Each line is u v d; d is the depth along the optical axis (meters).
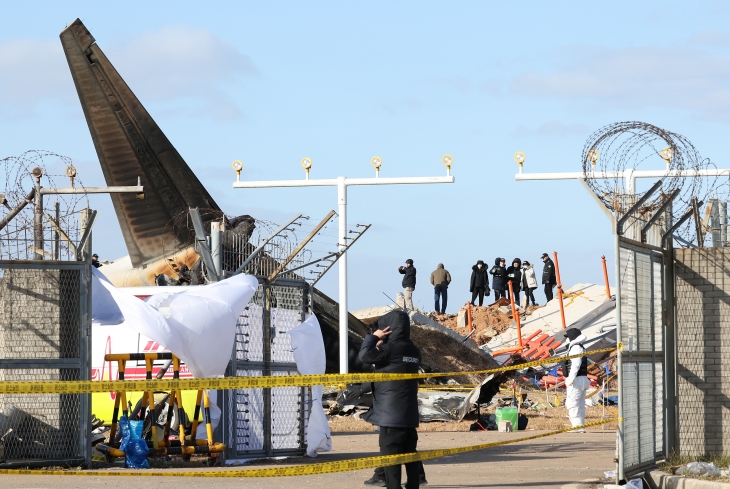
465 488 26.56
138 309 29.33
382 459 22.45
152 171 72.25
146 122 72.25
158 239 72.00
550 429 51.22
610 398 67.25
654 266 29.33
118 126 72.88
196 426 31.33
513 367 29.17
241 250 36.91
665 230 30.00
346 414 56.94
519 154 62.19
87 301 30.55
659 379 29.36
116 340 41.41
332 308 69.56
